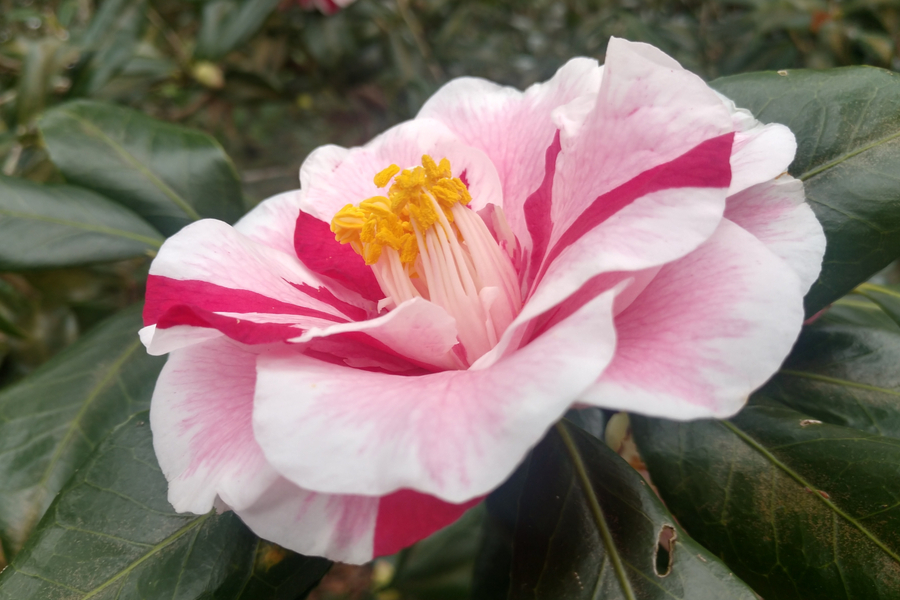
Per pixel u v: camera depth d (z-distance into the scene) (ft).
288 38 1.08
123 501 0.36
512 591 0.31
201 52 0.85
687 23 1.26
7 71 0.92
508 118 0.42
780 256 0.29
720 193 0.25
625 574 0.29
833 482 0.33
